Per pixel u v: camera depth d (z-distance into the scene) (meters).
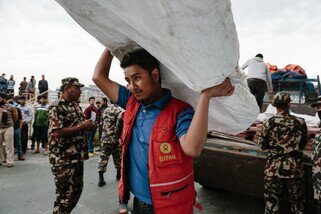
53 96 13.09
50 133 2.82
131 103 1.19
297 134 2.77
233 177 3.26
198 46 0.67
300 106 4.40
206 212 3.65
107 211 3.63
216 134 3.70
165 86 1.18
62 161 2.79
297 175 2.77
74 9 0.79
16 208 3.74
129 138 1.15
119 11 0.66
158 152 1.00
